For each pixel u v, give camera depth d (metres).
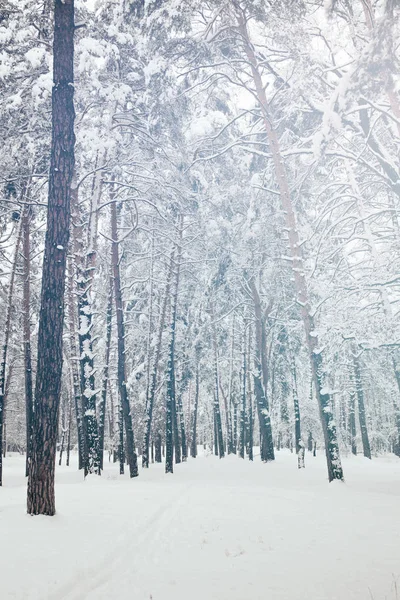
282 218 21.17
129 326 30.33
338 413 37.12
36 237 24.64
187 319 31.00
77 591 4.33
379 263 16.88
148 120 18.08
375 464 27.95
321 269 18.97
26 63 16.22
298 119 18.23
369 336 16.86
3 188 19.58
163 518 8.40
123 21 15.83
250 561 5.49
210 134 19.80
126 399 20.80
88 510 8.67
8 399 47.66
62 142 9.25
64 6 9.72
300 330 27.62
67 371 35.66
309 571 5.09
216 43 17.03
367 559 5.60
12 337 30.48
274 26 15.07
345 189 19.97
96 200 19.94
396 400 25.72
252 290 28.00
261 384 27.94
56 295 8.66
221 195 21.47
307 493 13.08
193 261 25.03
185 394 47.19
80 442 25.67
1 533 6.41
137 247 27.81
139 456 40.75
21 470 31.61
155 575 4.94
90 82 16.22
